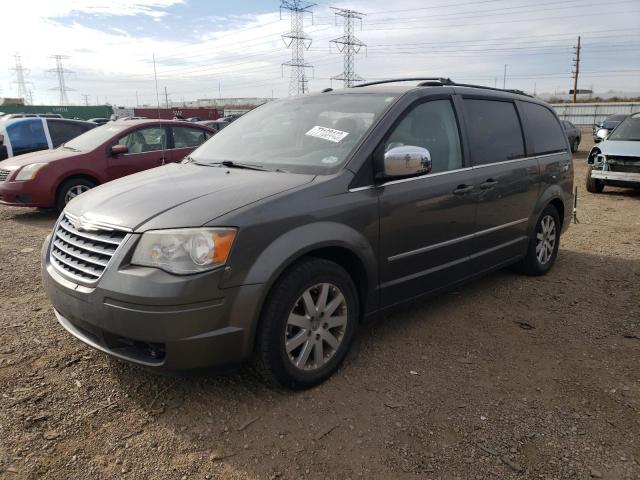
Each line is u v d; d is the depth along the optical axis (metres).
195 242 2.62
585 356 3.62
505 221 4.56
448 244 3.92
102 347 2.84
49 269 3.08
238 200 2.87
